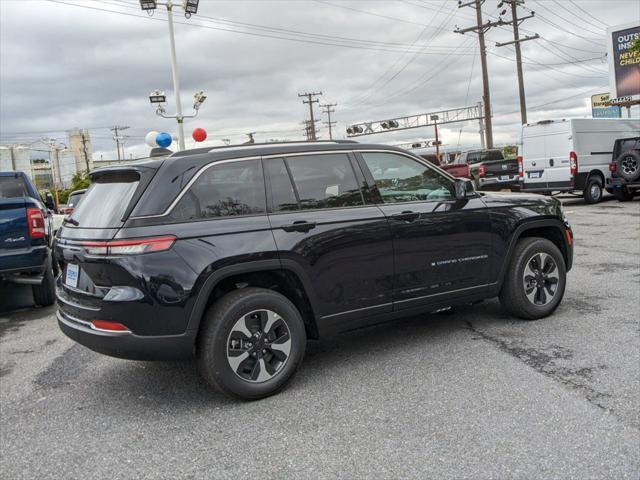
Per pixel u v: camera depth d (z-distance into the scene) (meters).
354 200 4.32
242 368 3.79
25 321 6.89
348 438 3.19
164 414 3.72
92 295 3.64
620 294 6.00
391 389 3.85
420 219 4.52
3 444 3.42
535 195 5.43
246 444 3.21
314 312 4.05
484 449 2.96
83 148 88.38
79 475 2.99
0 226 6.61
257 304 3.78
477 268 4.85
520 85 31.11
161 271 3.50
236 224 3.78
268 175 4.02
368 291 4.28
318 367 4.40
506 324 5.17
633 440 2.97
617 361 4.08
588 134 16.00
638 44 20.27
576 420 3.22
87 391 4.25
